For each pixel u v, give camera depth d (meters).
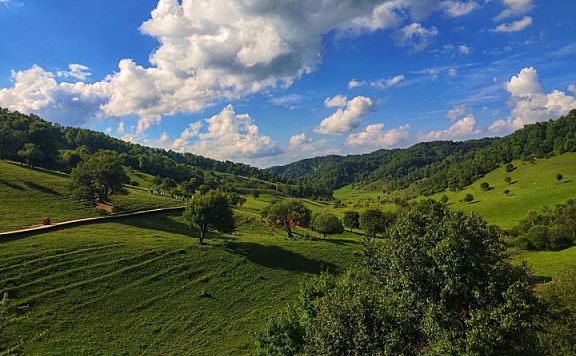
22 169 122.81
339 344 23.39
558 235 94.81
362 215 115.12
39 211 92.00
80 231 79.50
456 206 188.50
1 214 84.81
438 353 21.28
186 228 98.81
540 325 26.59
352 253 91.31
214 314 56.88
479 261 23.45
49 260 61.41
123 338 47.97
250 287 67.75
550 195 166.50
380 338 23.02
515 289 22.17
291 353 30.25
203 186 168.38
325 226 108.81
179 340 49.12
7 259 59.09
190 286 64.19
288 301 63.75
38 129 154.50
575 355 26.75
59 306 51.38
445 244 23.80
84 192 102.69
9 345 41.91
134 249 72.12
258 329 52.94
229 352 46.53
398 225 30.20
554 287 32.38
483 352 20.30
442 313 22.36
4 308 20.25
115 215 97.56
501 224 141.25
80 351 43.56
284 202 113.44
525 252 97.25
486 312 21.47
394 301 25.62
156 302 57.69
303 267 80.38
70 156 154.12
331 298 28.72
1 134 141.12
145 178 182.88
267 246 88.62
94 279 59.47
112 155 123.50
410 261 25.78
